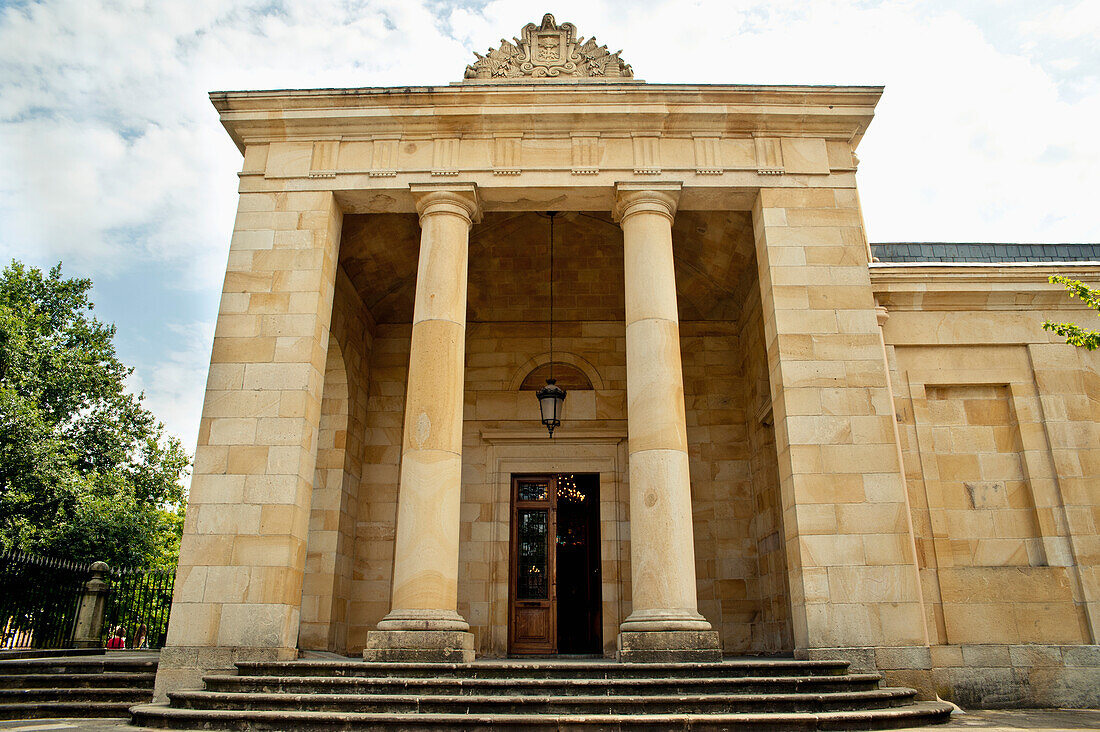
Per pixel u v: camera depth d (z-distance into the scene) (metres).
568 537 22.05
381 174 16.66
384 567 20.83
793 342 15.27
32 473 31.02
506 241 21.81
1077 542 15.70
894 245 21.41
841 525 14.00
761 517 20.23
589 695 10.95
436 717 9.80
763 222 16.30
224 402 14.89
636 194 16.30
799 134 17.00
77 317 38.88
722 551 20.84
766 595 19.78
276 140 17.08
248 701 10.79
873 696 11.28
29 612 22.33
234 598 13.54
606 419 22.17
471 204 16.53
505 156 16.78
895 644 13.26
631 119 16.80
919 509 16.06
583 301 23.08
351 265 20.39
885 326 17.39
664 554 13.58
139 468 38.28
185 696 11.16
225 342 15.34
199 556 13.83
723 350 22.66
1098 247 21.59
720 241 20.16
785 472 14.84
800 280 15.76
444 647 12.85
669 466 14.16
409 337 22.98
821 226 16.20
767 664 12.09
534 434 22.00
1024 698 14.52
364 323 22.11
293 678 11.42
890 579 13.66
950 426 16.86
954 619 15.20
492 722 9.73
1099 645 14.90
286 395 14.94
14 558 21.55
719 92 16.70
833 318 15.46
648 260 15.74
